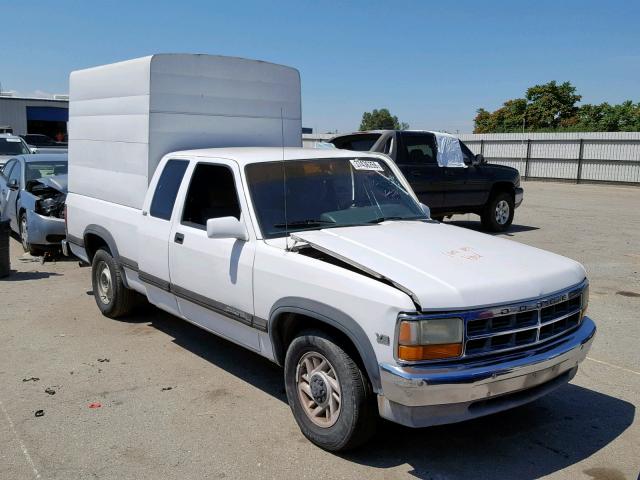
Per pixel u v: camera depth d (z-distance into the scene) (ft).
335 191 16.37
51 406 15.40
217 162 16.60
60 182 34.24
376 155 18.40
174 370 17.79
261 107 21.81
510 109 149.48
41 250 34.06
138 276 19.75
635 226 46.19
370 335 11.71
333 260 13.60
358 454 13.12
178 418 14.79
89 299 25.35
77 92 23.44
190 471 12.48
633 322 22.33
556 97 143.95
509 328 11.91
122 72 20.31
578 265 13.97
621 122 115.96
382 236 14.33
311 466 12.67
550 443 13.69
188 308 17.42
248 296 14.65
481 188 42.04
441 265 12.50
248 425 14.43
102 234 21.44
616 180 89.10
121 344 19.94
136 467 12.62
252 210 14.99
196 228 16.71
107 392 16.26
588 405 15.62
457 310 11.38
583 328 13.64
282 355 14.39
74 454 13.15
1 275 28.89
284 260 13.62
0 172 42.34
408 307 11.26
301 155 17.01
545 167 97.09
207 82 20.21
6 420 14.67
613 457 13.10
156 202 18.65
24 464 12.75
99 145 22.02
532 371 12.00
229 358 18.76
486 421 14.73
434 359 11.30
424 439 13.82
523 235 41.83
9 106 110.11
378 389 11.76
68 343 20.01
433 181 39.19
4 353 19.08
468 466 12.72
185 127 19.88
